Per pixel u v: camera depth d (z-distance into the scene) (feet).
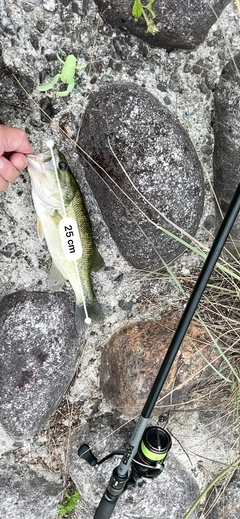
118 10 1.86
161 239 2.02
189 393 2.31
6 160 1.71
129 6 1.84
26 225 2.07
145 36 1.95
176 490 2.29
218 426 2.39
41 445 2.28
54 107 1.97
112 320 2.26
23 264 2.10
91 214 2.10
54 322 2.06
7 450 2.24
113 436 2.27
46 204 1.83
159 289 2.26
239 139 1.98
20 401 2.07
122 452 2.10
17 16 1.86
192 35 1.92
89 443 2.26
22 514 2.19
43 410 2.12
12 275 2.10
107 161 1.90
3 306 2.06
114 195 1.94
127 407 2.20
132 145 1.87
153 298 2.27
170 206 1.95
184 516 2.16
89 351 2.27
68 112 1.98
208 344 2.21
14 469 2.25
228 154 2.04
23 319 2.03
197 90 2.09
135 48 2.00
